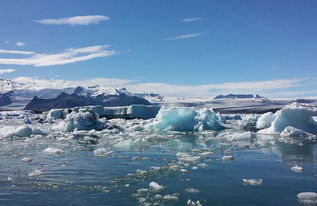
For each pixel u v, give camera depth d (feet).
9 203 32.35
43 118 220.02
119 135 101.86
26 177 42.80
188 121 124.77
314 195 34.14
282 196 34.68
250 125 147.54
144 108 227.61
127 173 45.27
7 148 70.79
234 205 32.07
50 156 59.77
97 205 31.76
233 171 46.39
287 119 102.22
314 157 57.98
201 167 49.11
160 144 78.59
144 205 31.71
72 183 39.75
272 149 68.23
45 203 32.35
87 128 118.21
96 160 55.42
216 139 89.71
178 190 36.83
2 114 288.71
